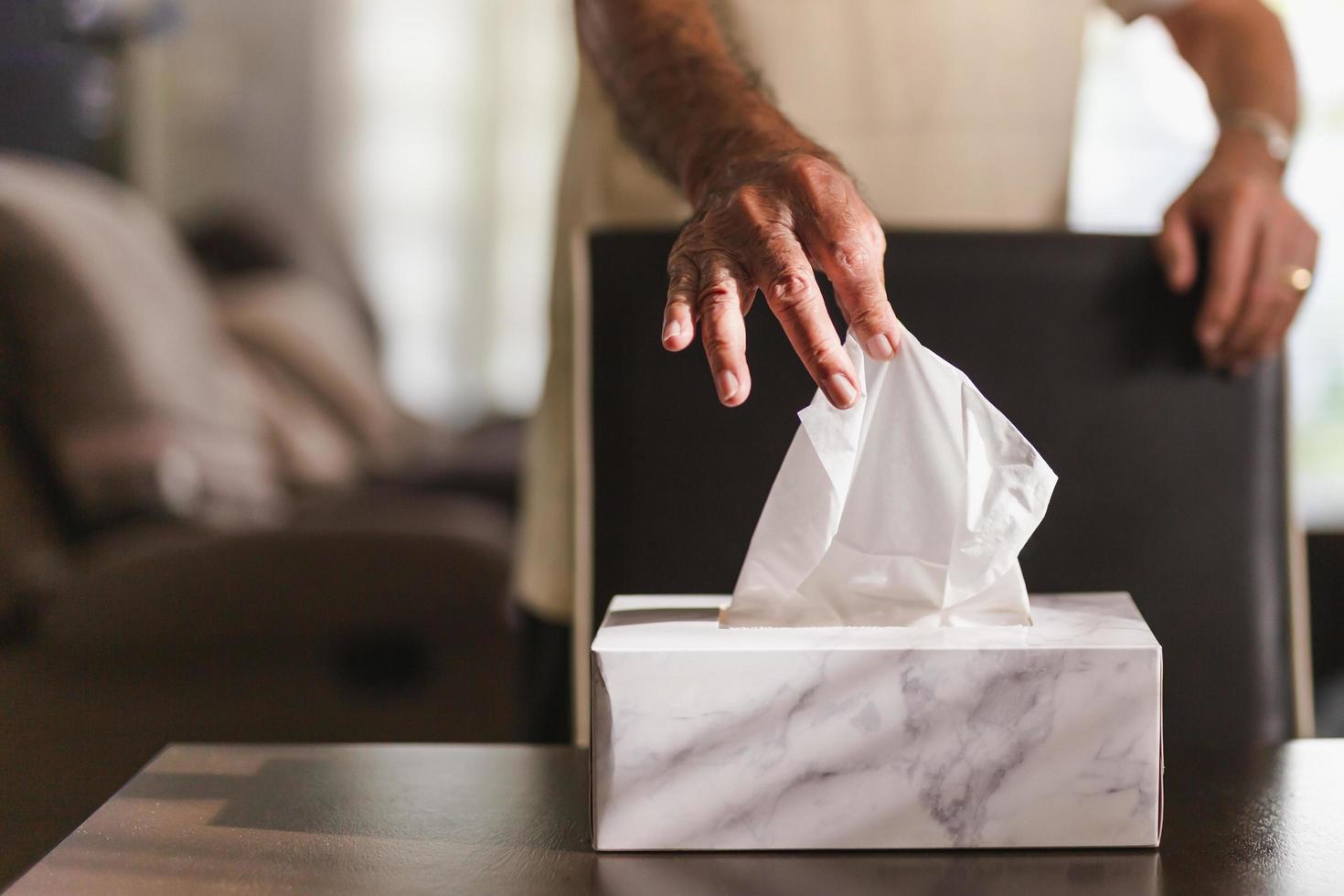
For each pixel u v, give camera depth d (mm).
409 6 7418
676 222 1772
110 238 3691
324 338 5223
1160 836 1065
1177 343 1536
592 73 1761
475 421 6945
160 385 3342
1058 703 1034
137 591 2955
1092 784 1038
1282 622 1541
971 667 1034
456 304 7641
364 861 1041
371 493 4402
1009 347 1537
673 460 1553
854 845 1039
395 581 3146
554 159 7598
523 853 1048
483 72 7504
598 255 1567
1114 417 1537
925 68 1854
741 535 1551
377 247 7539
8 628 2926
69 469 3061
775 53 1832
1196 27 1810
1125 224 6895
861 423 1085
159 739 2939
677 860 1033
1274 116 1646
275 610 3055
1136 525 1533
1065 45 1895
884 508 1091
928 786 1038
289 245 5965
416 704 3166
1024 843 1041
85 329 3146
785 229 1112
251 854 1051
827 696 1036
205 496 3369
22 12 4566
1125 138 6859
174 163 7051
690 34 1388
